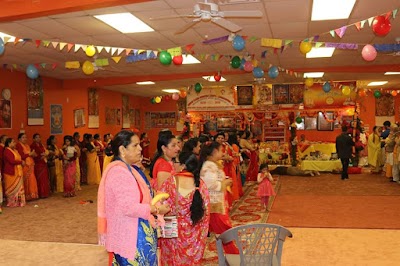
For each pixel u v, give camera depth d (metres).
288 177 12.78
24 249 5.56
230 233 3.02
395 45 7.73
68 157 10.07
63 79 12.59
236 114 15.07
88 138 12.37
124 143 2.90
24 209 8.44
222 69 11.27
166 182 3.59
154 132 20.14
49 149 10.48
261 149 14.59
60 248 5.59
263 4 5.70
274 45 7.24
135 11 5.89
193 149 5.09
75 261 5.03
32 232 6.49
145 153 16.59
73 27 6.70
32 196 9.47
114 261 2.94
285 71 11.35
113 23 6.49
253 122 15.32
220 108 14.65
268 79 13.52
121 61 9.81
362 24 5.93
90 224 7.02
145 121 20.22
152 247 2.89
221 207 4.36
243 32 7.33
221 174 4.55
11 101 10.32
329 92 14.14
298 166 14.01
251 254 3.01
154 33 7.20
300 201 8.58
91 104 14.50
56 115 12.31
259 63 10.34
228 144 8.04
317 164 13.51
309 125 16.42
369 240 5.57
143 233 2.83
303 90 14.23
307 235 5.87
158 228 3.39
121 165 2.85
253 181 11.49
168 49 7.83
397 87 16.80
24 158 9.30
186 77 11.95
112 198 2.80
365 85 15.90
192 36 7.47
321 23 6.73
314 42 7.21
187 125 15.04
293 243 5.48
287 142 15.51
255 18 6.39
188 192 3.54
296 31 7.28
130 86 15.19
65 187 9.99
